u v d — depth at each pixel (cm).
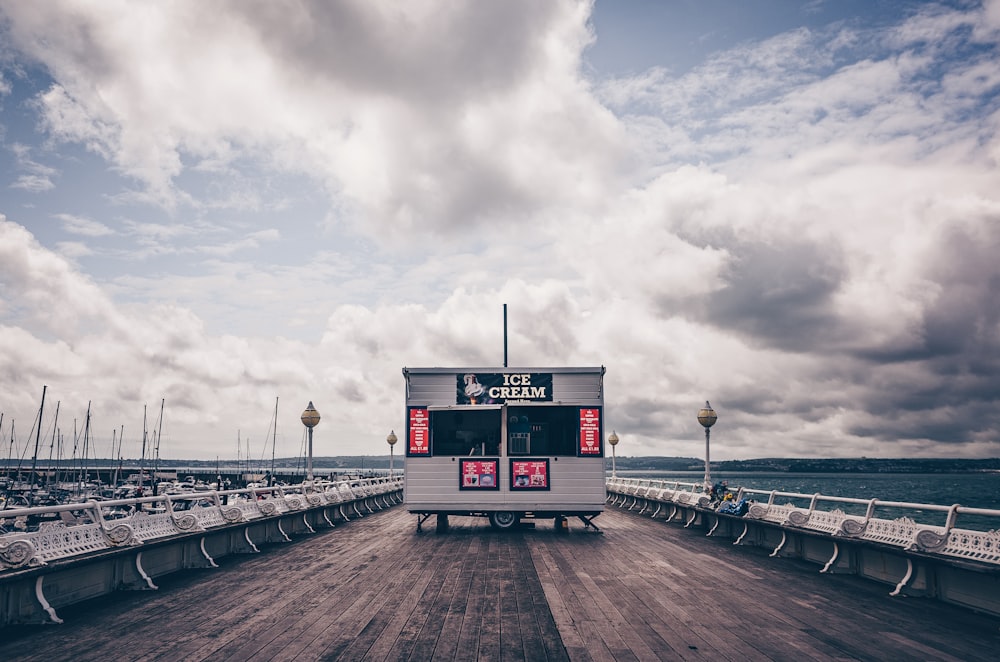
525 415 1634
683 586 877
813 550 1086
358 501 2133
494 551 1228
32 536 702
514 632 641
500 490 1557
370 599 797
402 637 623
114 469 7462
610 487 2798
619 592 837
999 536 688
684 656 561
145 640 615
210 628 658
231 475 8156
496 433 1659
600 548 1268
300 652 575
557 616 707
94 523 802
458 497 1559
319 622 682
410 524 1784
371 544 1341
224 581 921
